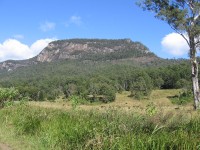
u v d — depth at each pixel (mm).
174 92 109500
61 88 136125
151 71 142625
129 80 148750
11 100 25547
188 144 8484
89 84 116438
